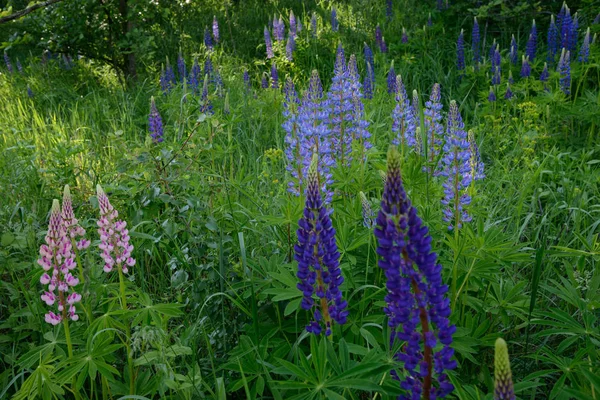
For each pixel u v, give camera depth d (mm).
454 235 3750
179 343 3021
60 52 11078
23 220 4391
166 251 4102
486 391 3213
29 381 2746
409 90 9422
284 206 3887
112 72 11672
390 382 2592
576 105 7465
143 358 2863
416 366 2189
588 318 2984
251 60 11477
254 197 4977
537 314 3408
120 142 4523
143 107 9391
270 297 3596
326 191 4102
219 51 11781
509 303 3506
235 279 3723
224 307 3654
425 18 12070
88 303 3131
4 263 3736
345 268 3424
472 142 4191
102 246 2994
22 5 14289
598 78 8641
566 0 10906
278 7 13773
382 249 2096
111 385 3154
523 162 6367
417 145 4836
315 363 2434
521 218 5215
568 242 4684
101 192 2973
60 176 5160
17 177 5500
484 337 3234
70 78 11156
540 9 10773
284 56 10836
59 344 3369
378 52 10719
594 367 2656
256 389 2861
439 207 4422
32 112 9062
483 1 11211
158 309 3027
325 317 2730
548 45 9500
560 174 5801
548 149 6809
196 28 12984
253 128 7457
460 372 3320
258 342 2967
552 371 2746
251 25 13203
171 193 4137
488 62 9812
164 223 3699
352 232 3768
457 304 3555
